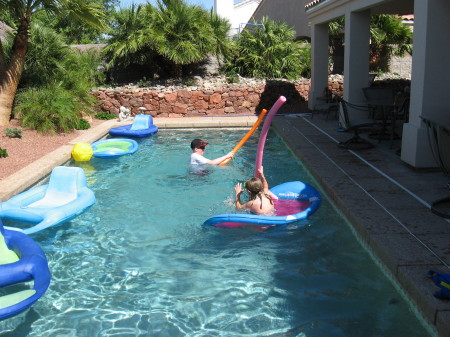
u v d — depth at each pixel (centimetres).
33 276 368
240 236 480
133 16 1500
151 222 529
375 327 320
